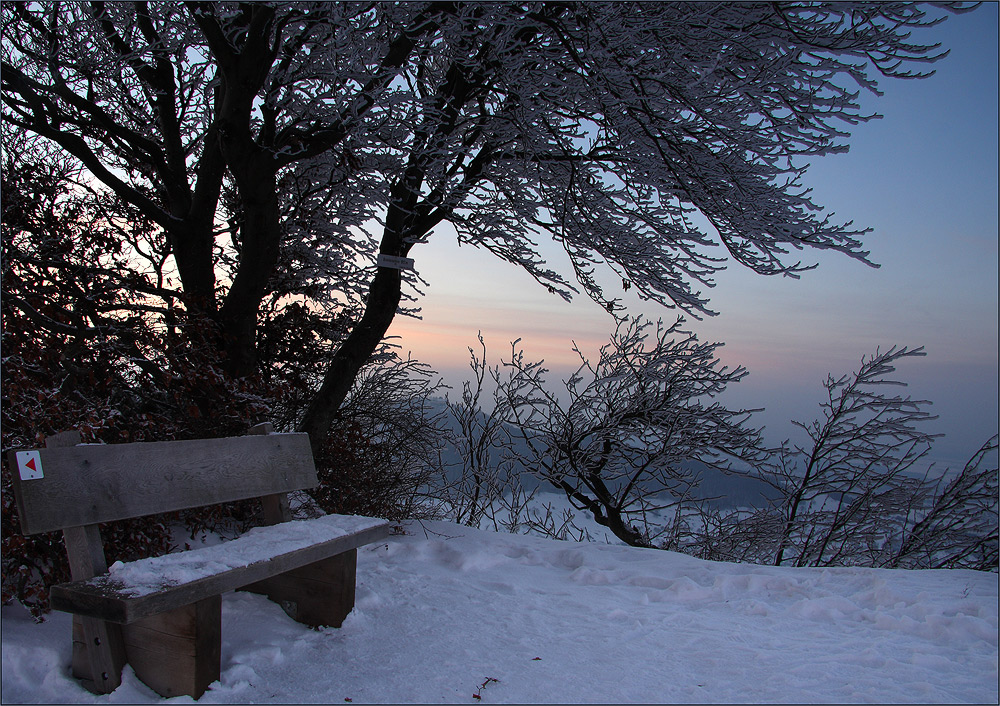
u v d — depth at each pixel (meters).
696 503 8.54
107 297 4.61
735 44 4.97
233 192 6.23
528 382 8.41
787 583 4.05
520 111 5.45
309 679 2.42
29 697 2.11
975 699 2.40
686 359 8.25
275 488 3.10
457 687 2.42
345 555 2.94
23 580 2.70
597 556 4.81
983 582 4.04
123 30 4.92
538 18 4.98
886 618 3.33
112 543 3.26
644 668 2.69
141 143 4.98
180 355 4.34
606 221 6.29
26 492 2.04
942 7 4.60
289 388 5.24
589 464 8.60
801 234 5.70
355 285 6.63
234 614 2.90
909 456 8.26
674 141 5.44
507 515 8.33
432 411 6.64
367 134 4.91
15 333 3.51
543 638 3.01
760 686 2.51
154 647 2.22
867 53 4.92
